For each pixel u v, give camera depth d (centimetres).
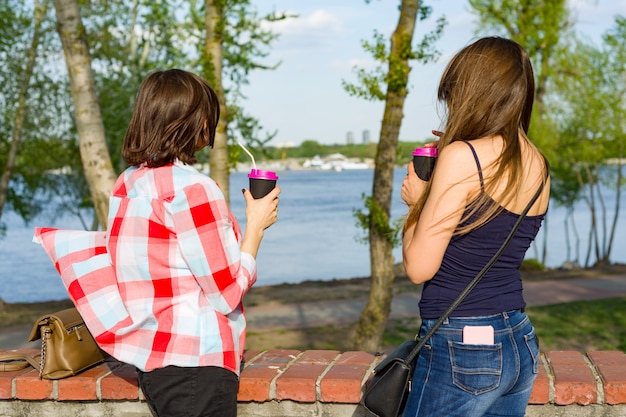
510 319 195
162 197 214
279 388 263
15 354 301
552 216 6762
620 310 1530
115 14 2073
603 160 2767
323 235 5322
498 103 190
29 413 281
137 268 221
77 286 238
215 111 231
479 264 193
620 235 5112
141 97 221
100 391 271
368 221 944
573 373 259
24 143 2194
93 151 805
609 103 2583
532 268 2431
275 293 1956
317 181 18888
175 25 1071
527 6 2433
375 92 856
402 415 217
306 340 1300
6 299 2592
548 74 2506
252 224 230
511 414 208
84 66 797
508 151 188
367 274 3106
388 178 934
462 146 189
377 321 949
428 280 201
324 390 259
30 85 2077
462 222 190
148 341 224
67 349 275
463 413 193
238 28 936
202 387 221
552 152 2703
